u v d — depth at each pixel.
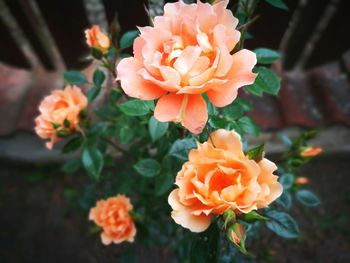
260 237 0.43
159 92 0.16
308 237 0.46
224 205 0.16
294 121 0.46
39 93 0.50
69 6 0.41
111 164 0.33
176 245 0.36
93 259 0.45
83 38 0.45
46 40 0.48
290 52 0.48
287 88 0.49
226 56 0.15
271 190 0.17
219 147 0.17
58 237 0.46
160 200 0.31
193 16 0.17
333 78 0.50
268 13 0.35
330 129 0.48
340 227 0.46
